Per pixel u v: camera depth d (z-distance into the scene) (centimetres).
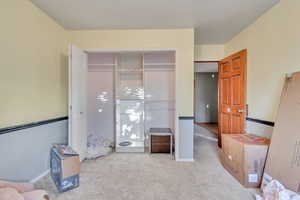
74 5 232
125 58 411
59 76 290
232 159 252
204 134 547
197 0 221
